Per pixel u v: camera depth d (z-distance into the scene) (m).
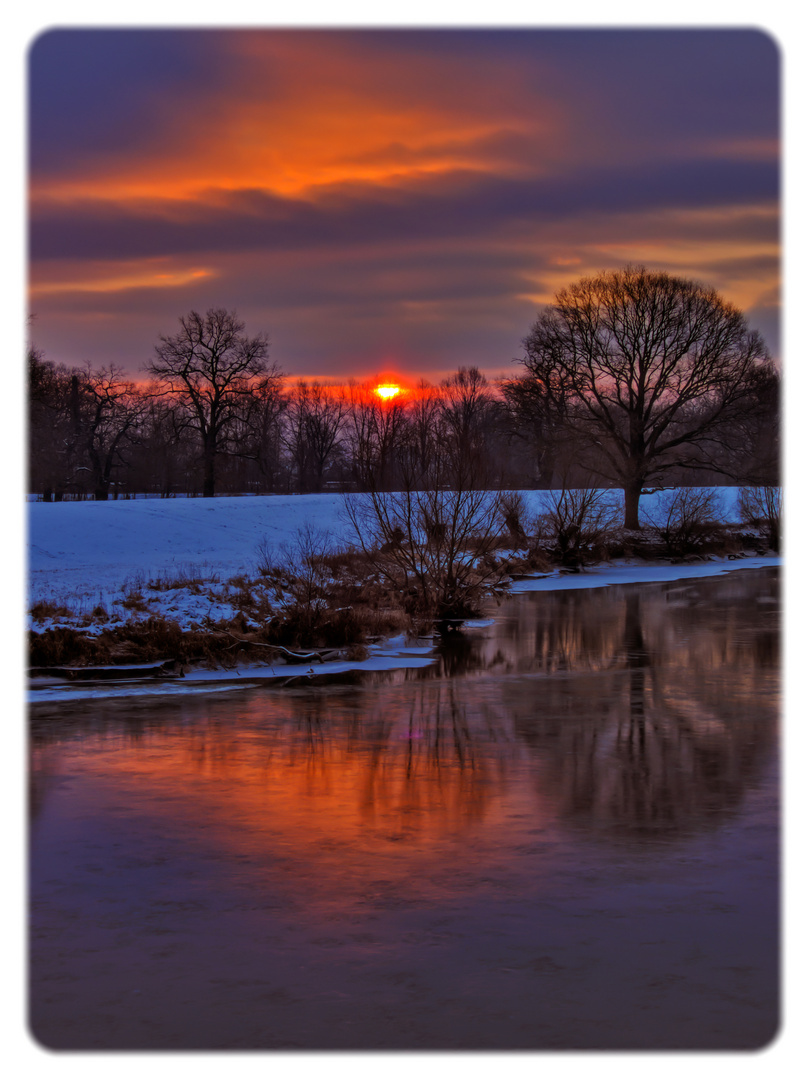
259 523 44.84
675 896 8.91
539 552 47.12
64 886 9.20
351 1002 7.05
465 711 17.08
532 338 58.81
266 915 8.53
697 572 47.28
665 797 11.93
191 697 18.30
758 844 10.27
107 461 78.56
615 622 29.50
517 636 26.69
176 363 72.88
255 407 75.25
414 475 30.48
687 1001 7.06
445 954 7.80
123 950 7.89
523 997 7.12
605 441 57.44
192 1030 6.69
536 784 12.52
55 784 12.55
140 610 22.89
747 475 56.69
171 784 12.53
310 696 18.44
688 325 54.50
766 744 14.66
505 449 66.06
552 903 8.76
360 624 24.12
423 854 9.98
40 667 19.91
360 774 13.00
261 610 24.19
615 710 17.16
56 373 78.88
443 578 30.44
